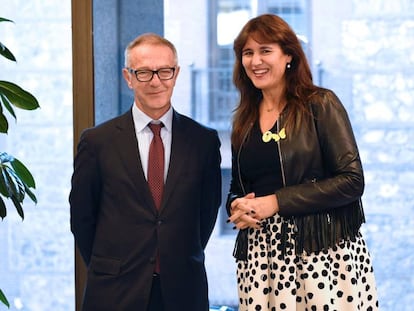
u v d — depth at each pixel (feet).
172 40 10.17
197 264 7.75
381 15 9.84
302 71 7.42
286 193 7.01
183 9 10.12
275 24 7.35
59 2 10.21
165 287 7.49
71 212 7.85
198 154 7.80
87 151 7.71
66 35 10.25
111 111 10.14
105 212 7.63
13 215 10.45
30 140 10.39
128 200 7.55
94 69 9.89
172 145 7.75
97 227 7.70
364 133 9.98
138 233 7.51
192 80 10.17
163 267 7.48
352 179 6.95
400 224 9.96
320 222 7.10
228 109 10.12
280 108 7.48
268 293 7.22
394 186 9.96
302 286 7.13
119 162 7.62
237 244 7.53
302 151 7.15
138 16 10.16
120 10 10.15
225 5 10.06
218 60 10.11
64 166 10.37
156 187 7.66
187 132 7.88
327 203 6.94
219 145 8.09
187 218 7.64
